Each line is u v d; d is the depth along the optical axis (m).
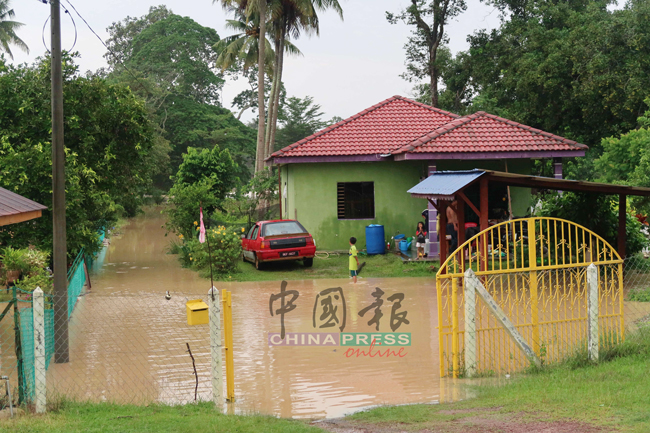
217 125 64.06
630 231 16.28
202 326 11.46
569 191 16.72
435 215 19.28
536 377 7.47
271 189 28.48
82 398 7.24
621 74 29.45
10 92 16.30
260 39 32.09
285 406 7.05
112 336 10.69
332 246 22.22
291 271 18.70
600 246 16.03
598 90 29.77
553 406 6.04
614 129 31.03
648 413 5.52
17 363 6.52
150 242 30.11
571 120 33.53
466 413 6.15
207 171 30.28
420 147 19.86
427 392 7.38
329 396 7.40
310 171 22.11
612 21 30.12
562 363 8.07
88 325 11.62
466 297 7.95
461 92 40.84
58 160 9.86
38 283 14.00
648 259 17.16
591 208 16.17
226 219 29.64
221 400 7.07
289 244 18.55
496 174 13.55
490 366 8.08
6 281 14.32
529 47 34.25
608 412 5.68
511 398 6.52
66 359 9.03
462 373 8.02
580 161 33.97
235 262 18.53
